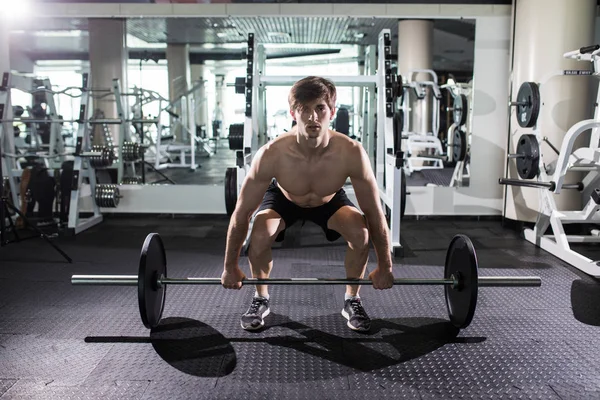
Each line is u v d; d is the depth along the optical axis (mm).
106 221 4090
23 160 4918
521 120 3195
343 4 4004
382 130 3488
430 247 3273
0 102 3588
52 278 2559
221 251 3154
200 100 6344
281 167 1588
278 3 4043
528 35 3490
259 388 1477
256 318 1885
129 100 5234
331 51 6051
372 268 2768
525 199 3615
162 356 1678
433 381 1518
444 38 4801
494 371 1580
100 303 2189
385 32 3166
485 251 3148
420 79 5535
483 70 3994
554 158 3428
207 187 4230
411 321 1989
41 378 1524
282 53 6371
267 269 1891
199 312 2082
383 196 3369
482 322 1980
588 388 1475
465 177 4145
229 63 6262
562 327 1936
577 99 3381
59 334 1857
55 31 4855
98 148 3854
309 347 1749
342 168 1576
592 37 3398
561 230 3012
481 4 3934
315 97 1426
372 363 1633
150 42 5492
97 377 1534
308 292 2330
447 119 5777
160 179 4680
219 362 1638
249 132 3150
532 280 1769
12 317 2027
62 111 6676
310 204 1781
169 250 3172
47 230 3717
